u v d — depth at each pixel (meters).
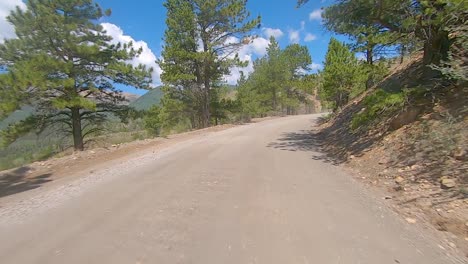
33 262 3.66
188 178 7.30
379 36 9.80
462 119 6.18
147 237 4.19
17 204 6.18
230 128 21.19
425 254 3.50
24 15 14.23
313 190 5.99
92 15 16.31
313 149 10.95
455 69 6.37
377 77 17.48
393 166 6.48
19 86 12.74
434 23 7.14
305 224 4.40
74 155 11.67
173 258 3.61
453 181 4.91
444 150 5.75
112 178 7.85
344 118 15.45
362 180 6.48
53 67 13.85
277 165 8.36
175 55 22.86
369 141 8.82
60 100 14.24
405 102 8.27
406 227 4.18
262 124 23.12
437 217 4.28
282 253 3.62
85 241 4.16
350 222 4.42
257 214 4.84
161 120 25.70
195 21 23.08
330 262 3.40
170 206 5.39
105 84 17.05
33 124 16.16
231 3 23.52
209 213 4.98
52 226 4.78
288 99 44.22
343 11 9.53
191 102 26.48
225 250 3.75
